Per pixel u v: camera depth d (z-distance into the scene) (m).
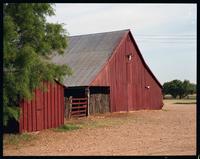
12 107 21.92
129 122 31.44
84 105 35.50
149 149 18.72
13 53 20.50
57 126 27.12
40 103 25.55
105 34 43.91
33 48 21.78
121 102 41.00
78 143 21.02
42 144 20.75
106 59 39.44
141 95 44.00
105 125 29.14
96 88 37.97
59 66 23.84
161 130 26.39
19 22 21.52
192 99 88.69
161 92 47.19
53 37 23.17
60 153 17.97
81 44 44.09
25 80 20.81
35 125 24.97
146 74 44.94
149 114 39.31
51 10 22.56
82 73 38.16
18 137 22.50
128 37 42.62
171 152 17.77
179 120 33.28
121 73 41.16
